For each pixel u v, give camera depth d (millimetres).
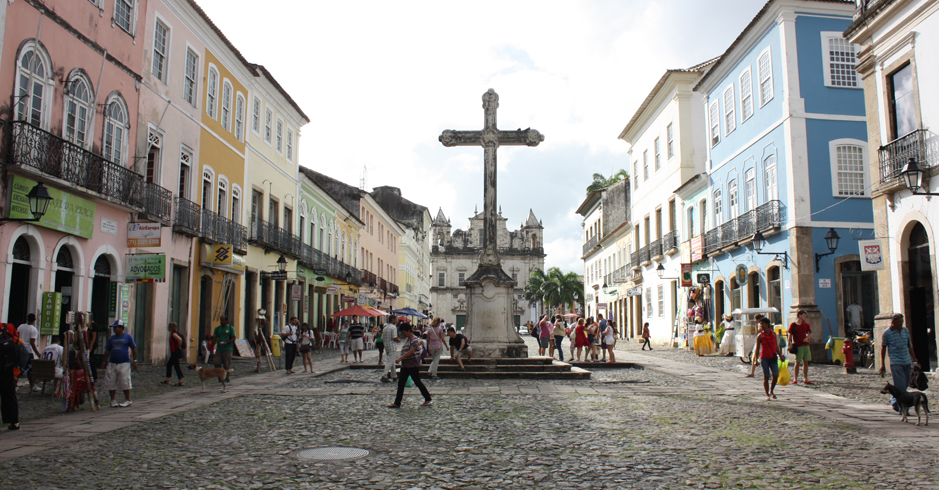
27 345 11641
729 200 25266
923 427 7957
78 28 14602
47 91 13570
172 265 19062
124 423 8453
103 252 15422
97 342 15484
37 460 6207
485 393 11977
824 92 20531
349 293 41188
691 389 12523
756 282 23266
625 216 46812
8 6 12359
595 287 53188
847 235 19938
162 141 18656
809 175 20141
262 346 18312
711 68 26219
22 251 13109
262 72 26016
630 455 6309
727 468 5742
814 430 7746
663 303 33781
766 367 10891
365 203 46750
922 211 13523
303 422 8500
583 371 15398
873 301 19672
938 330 13047
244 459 6203
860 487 5098
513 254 95062
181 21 19734
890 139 14570
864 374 14992
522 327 92625
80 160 14062
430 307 88875
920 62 13547
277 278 24688
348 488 5141
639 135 38594
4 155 12188
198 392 12203
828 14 20781
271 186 27922
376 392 12188
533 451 6527
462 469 5758
